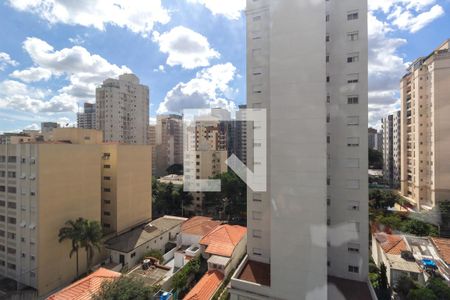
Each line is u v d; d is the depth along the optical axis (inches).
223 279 930.7
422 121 1398.9
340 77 712.4
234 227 1261.1
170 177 2240.4
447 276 821.9
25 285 967.0
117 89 2822.3
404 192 1578.5
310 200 556.1
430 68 1338.6
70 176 1074.1
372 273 949.8
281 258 583.8
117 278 717.9
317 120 552.7
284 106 581.3
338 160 714.8
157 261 1089.4
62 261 1023.0
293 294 569.9
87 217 1147.9
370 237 1181.7
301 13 570.9
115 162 1334.9
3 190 1039.0
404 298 797.2
